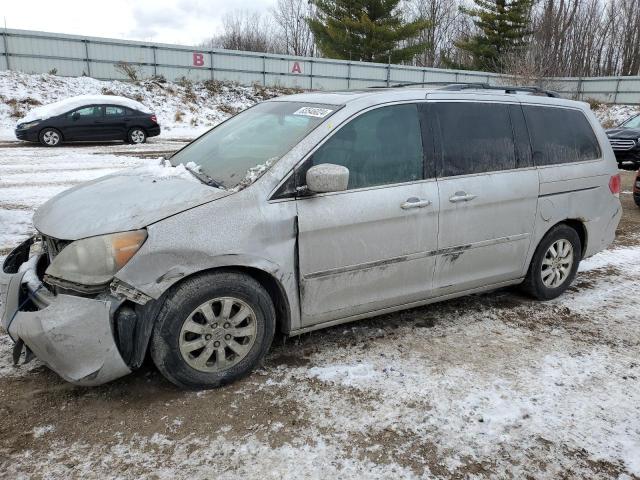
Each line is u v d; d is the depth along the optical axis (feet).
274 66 107.04
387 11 126.52
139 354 9.66
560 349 12.75
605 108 110.93
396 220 11.89
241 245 10.10
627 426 9.87
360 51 127.34
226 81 103.30
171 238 9.52
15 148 51.37
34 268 10.62
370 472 8.54
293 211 10.67
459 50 157.07
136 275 9.29
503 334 13.47
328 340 12.82
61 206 10.96
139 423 9.56
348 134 11.50
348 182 11.42
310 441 9.21
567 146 15.30
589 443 9.37
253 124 13.19
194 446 9.02
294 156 10.88
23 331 9.30
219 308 10.29
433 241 12.59
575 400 10.63
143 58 95.71
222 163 12.00
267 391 10.61
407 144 12.27
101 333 9.21
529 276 15.15
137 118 58.80
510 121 14.12
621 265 19.66
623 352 12.69
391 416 9.95
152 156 47.44
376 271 11.94
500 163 13.74
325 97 12.79
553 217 14.82
